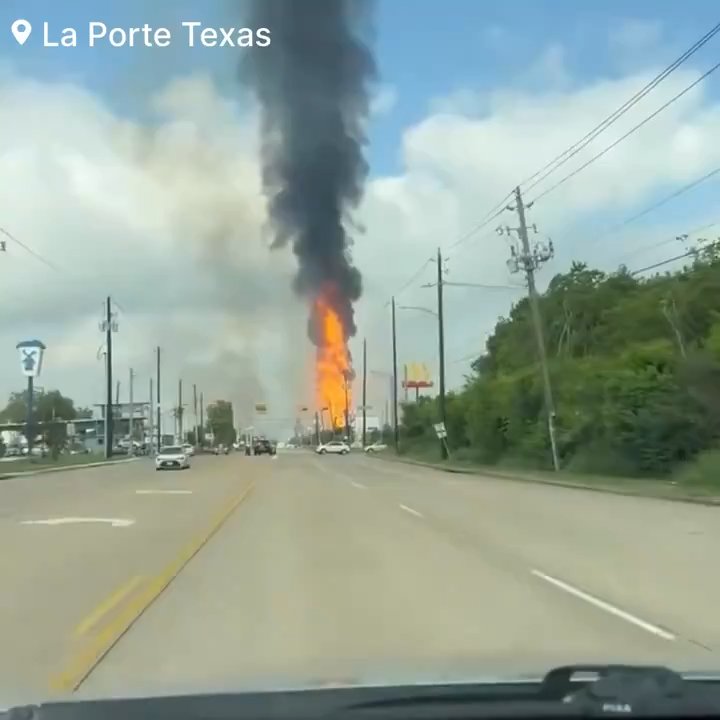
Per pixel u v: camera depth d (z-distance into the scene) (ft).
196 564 52.06
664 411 142.41
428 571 48.78
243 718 15.47
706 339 167.63
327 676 20.31
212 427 642.22
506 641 31.55
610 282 292.61
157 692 18.19
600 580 45.75
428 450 280.92
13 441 486.79
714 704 15.33
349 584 44.55
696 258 217.77
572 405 174.91
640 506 93.86
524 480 147.95
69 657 30.04
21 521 79.87
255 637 32.68
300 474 173.68
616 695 15.46
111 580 46.68
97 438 512.63
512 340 321.11
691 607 38.45
